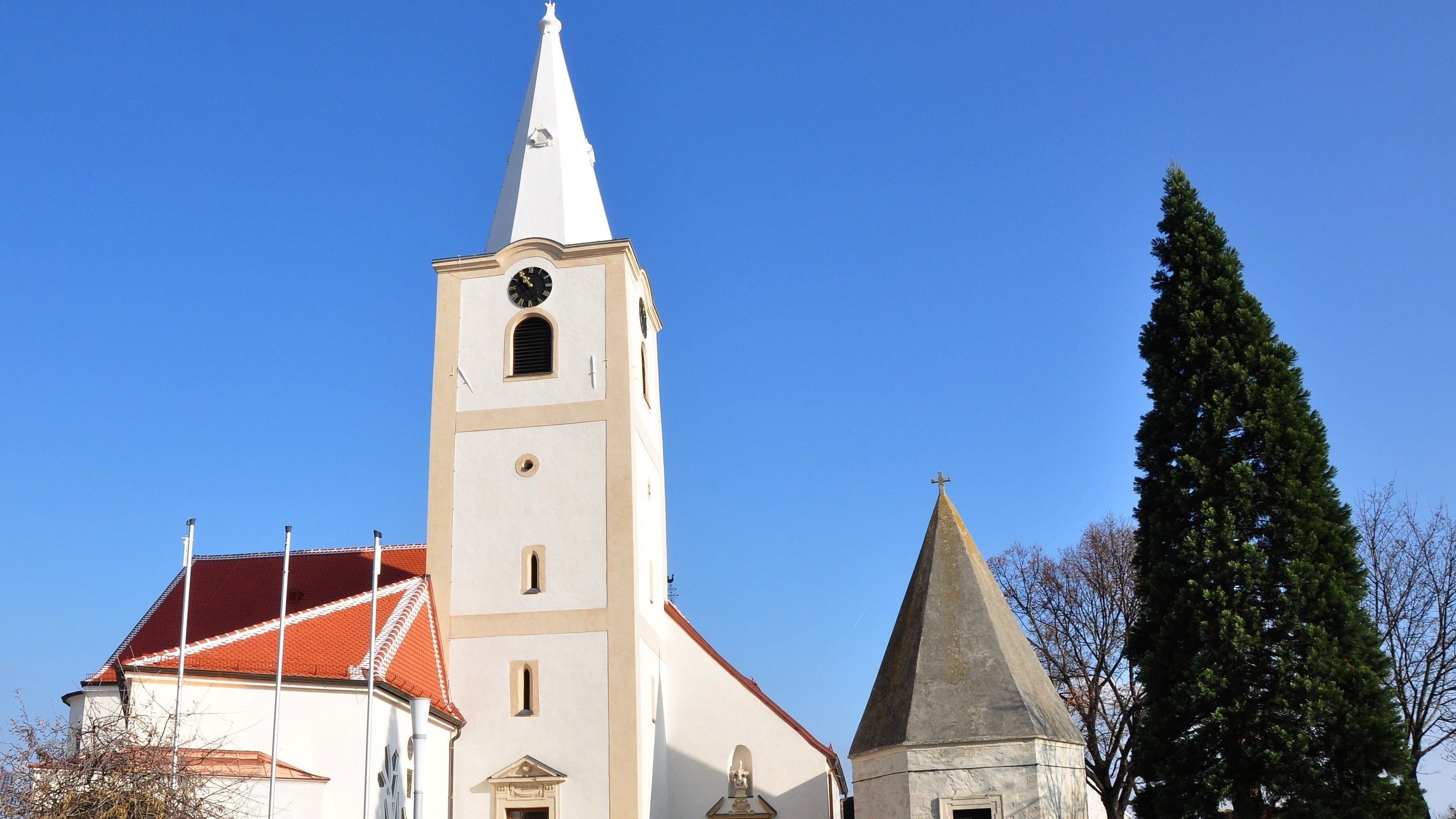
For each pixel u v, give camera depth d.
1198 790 34.47
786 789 42.31
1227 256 39.19
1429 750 44.97
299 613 35.81
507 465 41.41
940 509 41.34
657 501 46.28
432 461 41.75
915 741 35.66
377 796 32.41
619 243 43.09
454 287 43.59
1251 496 36.00
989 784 34.81
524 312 42.88
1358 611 34.84
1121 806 53.94
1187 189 40.44
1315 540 35.50
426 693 36.25
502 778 37.81
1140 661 37.34
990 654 37.06
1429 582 45.91
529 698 38.91
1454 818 51.28
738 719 43.28
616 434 41.22
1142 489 38.78
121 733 23.98
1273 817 33.88
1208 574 35.88
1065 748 36.72
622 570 39.81
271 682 32.38
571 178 45.53
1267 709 33.91
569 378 42.03
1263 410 36.84
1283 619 34.72
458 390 42.44
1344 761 32.91
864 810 37.53
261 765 30.33
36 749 22.81
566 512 40.66
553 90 47.06
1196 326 38.50
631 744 38.09
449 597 40.25
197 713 28.67
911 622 39.19
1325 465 36.62
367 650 34.56
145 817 22.80
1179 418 38.00
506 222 45.16
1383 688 33.75
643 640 40.84
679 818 42.50
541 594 39.88
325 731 32.38
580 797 37.78
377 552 33.50
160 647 40.41
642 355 45.53
